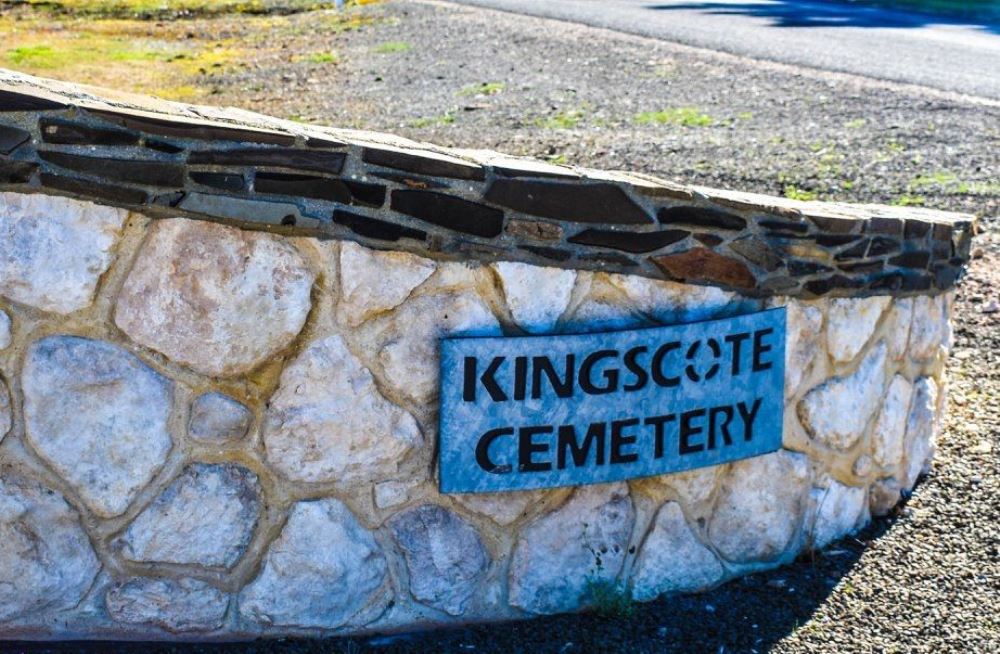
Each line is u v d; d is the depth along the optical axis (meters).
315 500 3.79
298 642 3.85
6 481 3.51
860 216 4.42
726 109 12.84
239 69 15.70
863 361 4.67
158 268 3.49
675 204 3.96
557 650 3.96
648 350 4.02
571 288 3.92
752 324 4.21
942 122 12.16
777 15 19.28
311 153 3.51
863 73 14.48
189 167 3.43
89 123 3.34
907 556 4.69
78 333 3.49
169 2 22.23
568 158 10.77
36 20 19.84
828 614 4.30
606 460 4.05
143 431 3.58
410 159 3.60
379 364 3.75
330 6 22.09
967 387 6.35
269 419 3.69
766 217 4.15
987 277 7.98
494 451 3.90
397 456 3.83
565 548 4.11
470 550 3.99
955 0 20.45
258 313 3.59
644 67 15.06
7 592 3.57
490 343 3.81
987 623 4.32
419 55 16.42
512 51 16.44
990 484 5.24
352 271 3.65
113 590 3.67
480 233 3.74
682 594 4.34
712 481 4.31
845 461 4.71
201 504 3.68
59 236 3.40
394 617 3.95
